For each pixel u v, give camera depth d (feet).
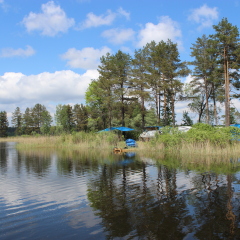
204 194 27.45
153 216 21.27
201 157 57.52
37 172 44.11
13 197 28.14
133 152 76.13
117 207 23.86
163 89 120.57
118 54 123.03
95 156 67.87
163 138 75.77
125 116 156.87
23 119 282.77
